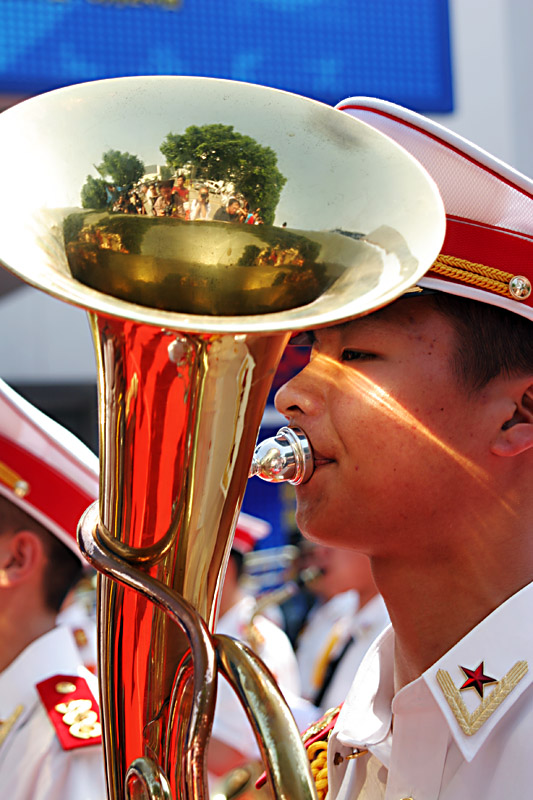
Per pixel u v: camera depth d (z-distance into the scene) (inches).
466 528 79.1
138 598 65.9
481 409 78.7
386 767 88.1
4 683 145.7
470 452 78.5
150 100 73.7
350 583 304.7
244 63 431.2
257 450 79.6
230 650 62.1
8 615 151.8
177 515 64.3
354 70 446.0
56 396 550.9
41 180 68.1
